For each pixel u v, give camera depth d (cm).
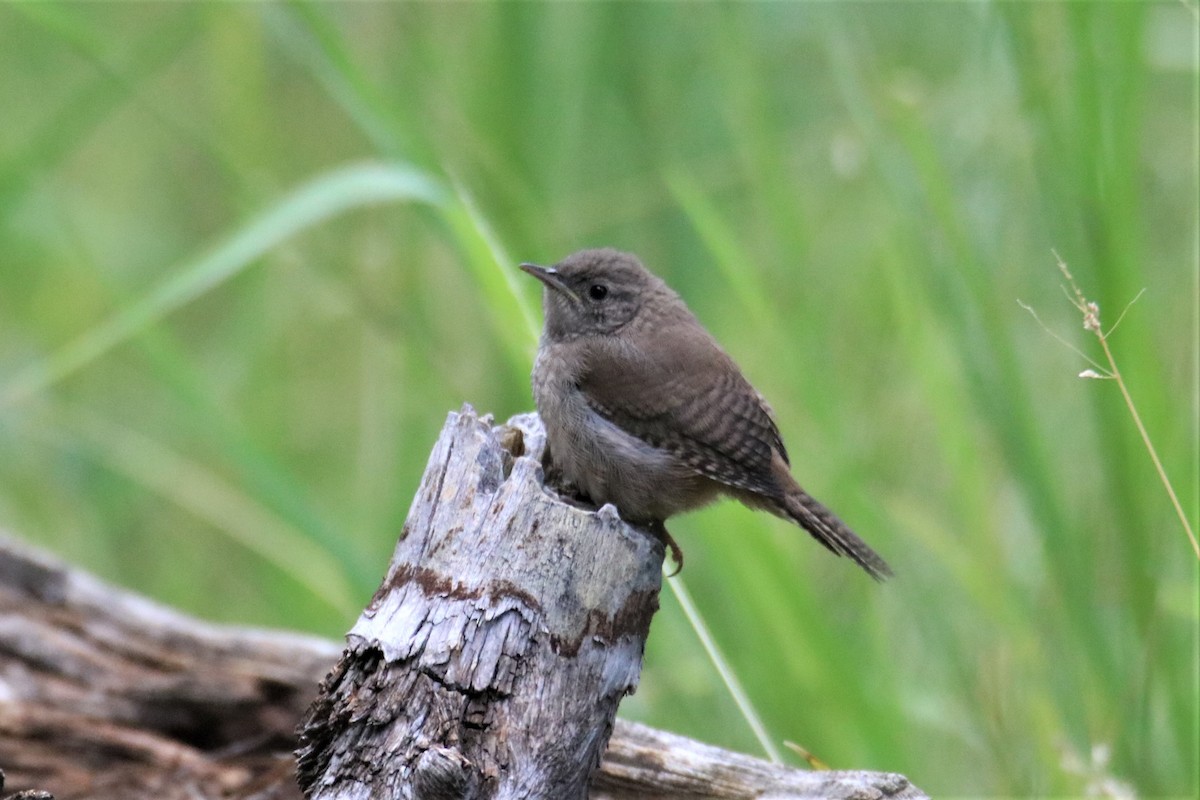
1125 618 1031
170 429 1587
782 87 1427
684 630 1147
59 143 1315
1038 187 1077
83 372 1588
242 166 1303
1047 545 1041
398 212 1357
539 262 1202
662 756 837
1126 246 1012
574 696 679
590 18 1327
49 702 948
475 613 672
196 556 1485
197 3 1380
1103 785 935
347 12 1430
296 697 946
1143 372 1014
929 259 1103
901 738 1072
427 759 638
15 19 1661
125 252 1617
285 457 1443
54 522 1451
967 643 1156
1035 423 1052
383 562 1231
